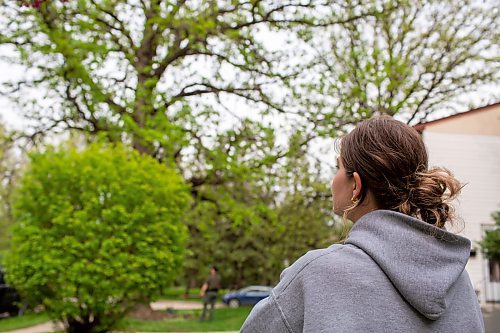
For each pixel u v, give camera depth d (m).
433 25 12.98
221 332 9.81
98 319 8.08
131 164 8.48
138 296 8.28
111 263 7.70
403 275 0.98
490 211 9.62
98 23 13.09
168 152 12.12
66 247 7.62
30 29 12.44
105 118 13.20
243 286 30.05
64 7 12.02
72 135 14.77
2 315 12.97
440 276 1.00
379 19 12.62
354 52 11.86
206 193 14.55
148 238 7.99
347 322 0.94
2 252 8.18
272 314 1.02
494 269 9.71
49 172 7.95
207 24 12.01
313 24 12.70
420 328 0.98
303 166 13.58
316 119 12.38
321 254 1.05
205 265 29.95
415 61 12.93
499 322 8.18
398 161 1.09
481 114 9.82
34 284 7.65
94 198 7.77
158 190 8.44
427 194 1.08
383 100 11.47
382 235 1.04
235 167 12.52
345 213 1.16
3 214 25.83
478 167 9.71
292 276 1.04
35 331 10.43
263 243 28.80
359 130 1.16
